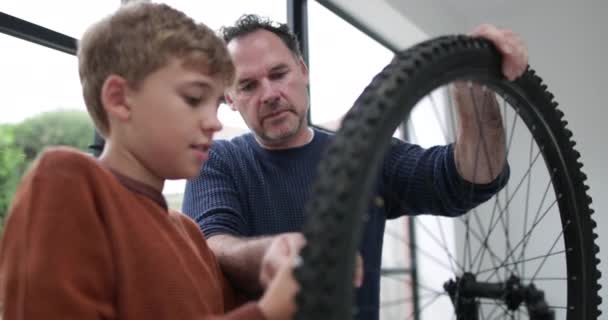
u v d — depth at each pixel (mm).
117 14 522
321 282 292
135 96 487
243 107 876
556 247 1660
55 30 1127
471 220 2084
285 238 476
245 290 624
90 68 510
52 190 410
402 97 387
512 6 2455
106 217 436
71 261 394
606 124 2156
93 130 1147
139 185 500
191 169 507
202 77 504
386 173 821
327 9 2078
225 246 667
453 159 740
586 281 659
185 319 449
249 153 891
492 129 682
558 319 1260
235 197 842
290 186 847
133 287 433
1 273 411
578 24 2281
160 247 466
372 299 690
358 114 364
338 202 310
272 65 850
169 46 490
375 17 2184
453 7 2498
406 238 1572
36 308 373
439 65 441
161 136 486
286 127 849
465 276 621
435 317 1564
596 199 2131
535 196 2082
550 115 632
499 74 546
